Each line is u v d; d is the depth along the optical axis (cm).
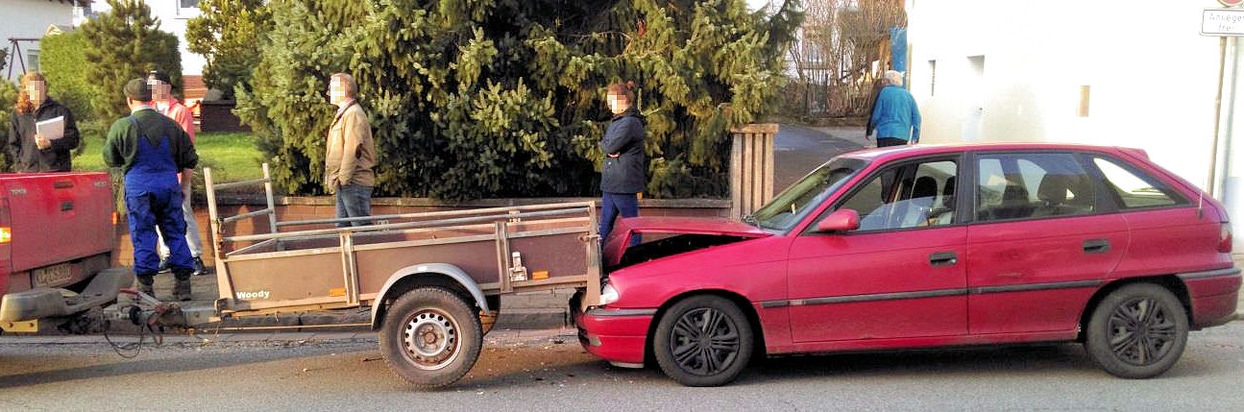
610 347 598
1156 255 607
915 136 1178
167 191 777
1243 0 880
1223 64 923
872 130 1180
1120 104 1104
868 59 2797
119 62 1424
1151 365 612
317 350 741
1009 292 599
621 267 643
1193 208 616
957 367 658
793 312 593
